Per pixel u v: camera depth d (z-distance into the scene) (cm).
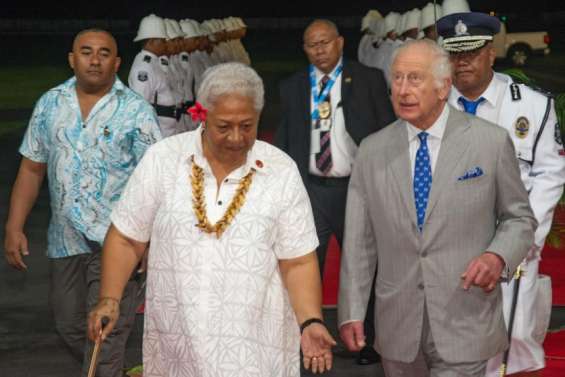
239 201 502
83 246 734
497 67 3781
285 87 897
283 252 513
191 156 510
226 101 483
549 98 668
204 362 500
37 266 1229
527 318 659
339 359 891
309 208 516
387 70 1683
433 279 571
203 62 1507
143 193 515
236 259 501
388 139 584
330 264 1213
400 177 575
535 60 3944
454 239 570
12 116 2762
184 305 503
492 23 652
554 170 666
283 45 5009
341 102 880
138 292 726
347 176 884
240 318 501
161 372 519
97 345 515
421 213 574
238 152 496
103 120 728
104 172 729
